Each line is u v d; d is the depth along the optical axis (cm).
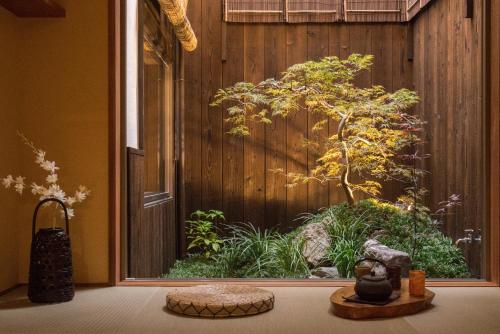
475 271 436
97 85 302
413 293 254
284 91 568
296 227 622
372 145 541
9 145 290
